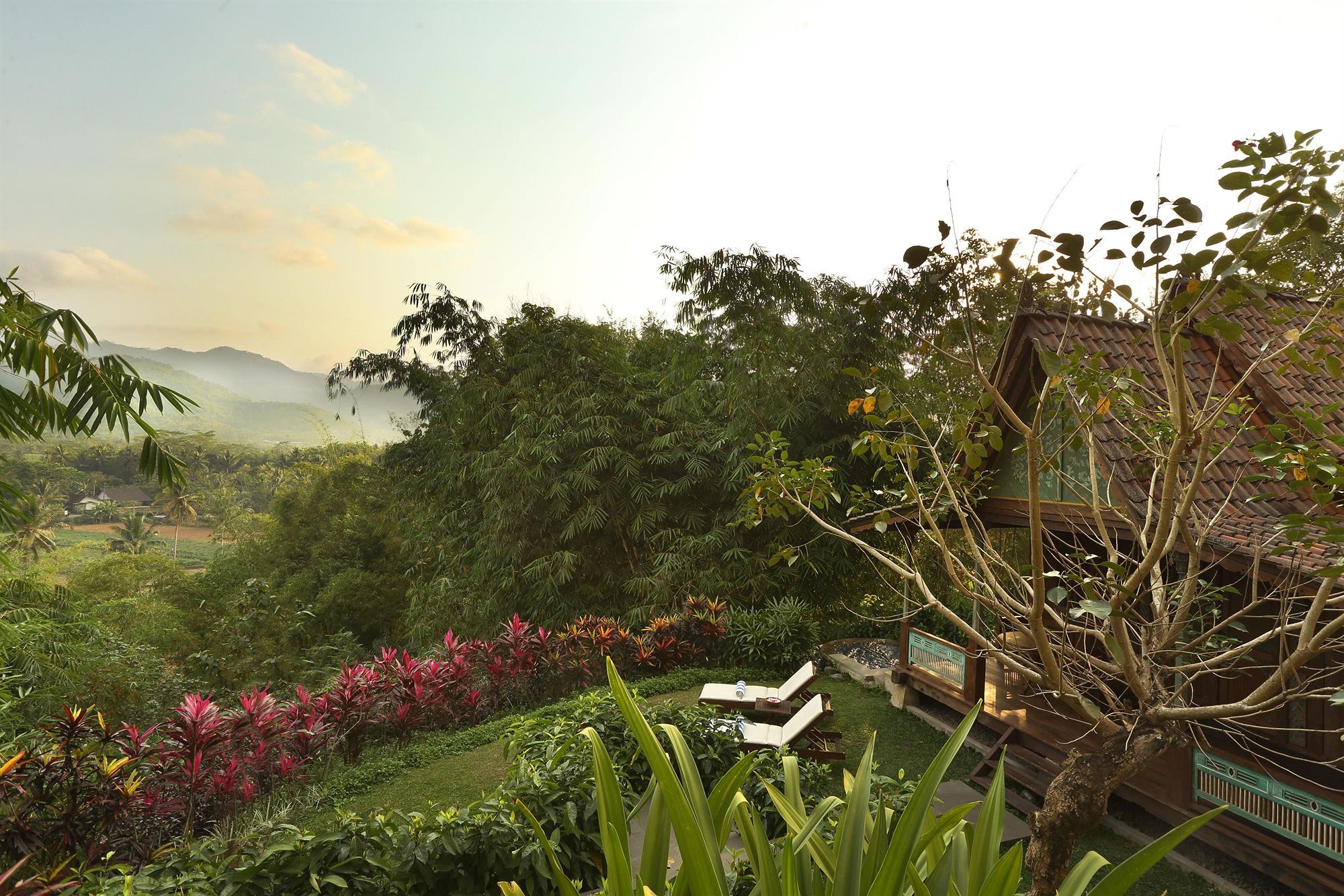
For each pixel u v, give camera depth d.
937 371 5.95
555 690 9.65
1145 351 6.46
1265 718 6.42
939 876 1.96
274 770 6.81
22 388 5.98
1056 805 2.43
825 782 5.45
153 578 25.47
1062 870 2.40
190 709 6.24
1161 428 3.38
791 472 4.03
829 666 11.00
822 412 11.68
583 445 12.66
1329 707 5.86
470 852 4.12
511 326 14.17
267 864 3.74
